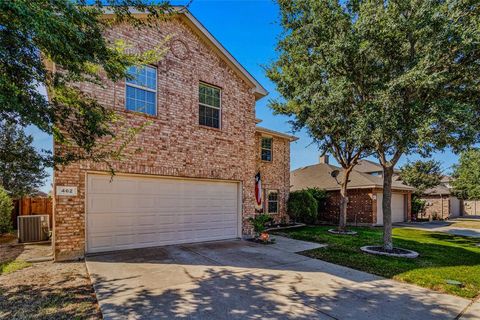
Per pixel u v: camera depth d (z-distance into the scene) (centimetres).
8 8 245
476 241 1173
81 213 678
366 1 703
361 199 1828
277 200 1642
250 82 1074
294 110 1125
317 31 781
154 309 396
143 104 799
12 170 425
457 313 414
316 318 384
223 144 981
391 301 454
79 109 464
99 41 360
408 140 643
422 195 2706
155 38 827
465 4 601
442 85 664
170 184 852
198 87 927
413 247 957
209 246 850
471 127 624
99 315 380
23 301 425
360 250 852
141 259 666
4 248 835
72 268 596
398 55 712
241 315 385
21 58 324
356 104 793
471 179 1623
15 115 358
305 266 650
